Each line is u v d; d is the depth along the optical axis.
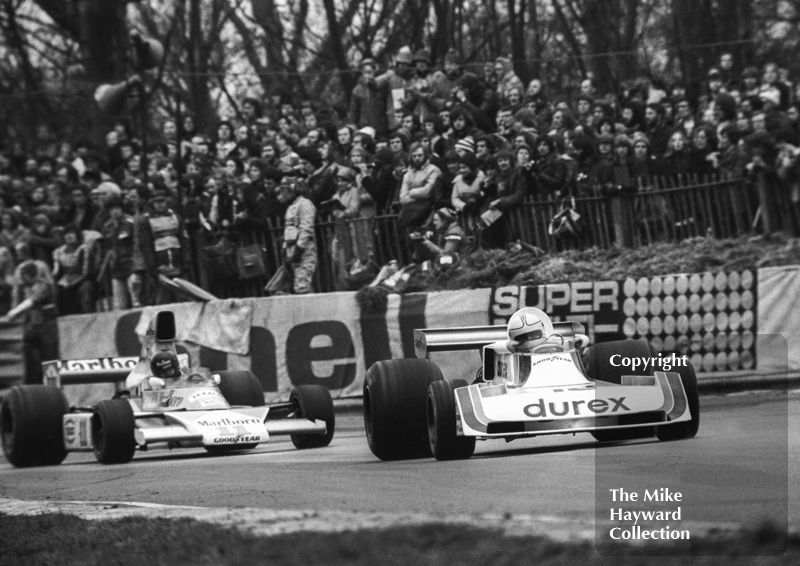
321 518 23.16
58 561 22.00
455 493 26.11
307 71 111.94
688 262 52.62
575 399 31.25
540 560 17.50
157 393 44.94
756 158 54.41
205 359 59.84
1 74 129.12
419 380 35.09
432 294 55.22
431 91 65.81
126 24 102.31
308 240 59.50
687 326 51.41
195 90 109.56
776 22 108.00
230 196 63.44
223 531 22.16
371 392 35.16
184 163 75.44
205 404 43.41
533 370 33.22
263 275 61.28
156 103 110.19
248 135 71.00
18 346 66.31
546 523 20.39
